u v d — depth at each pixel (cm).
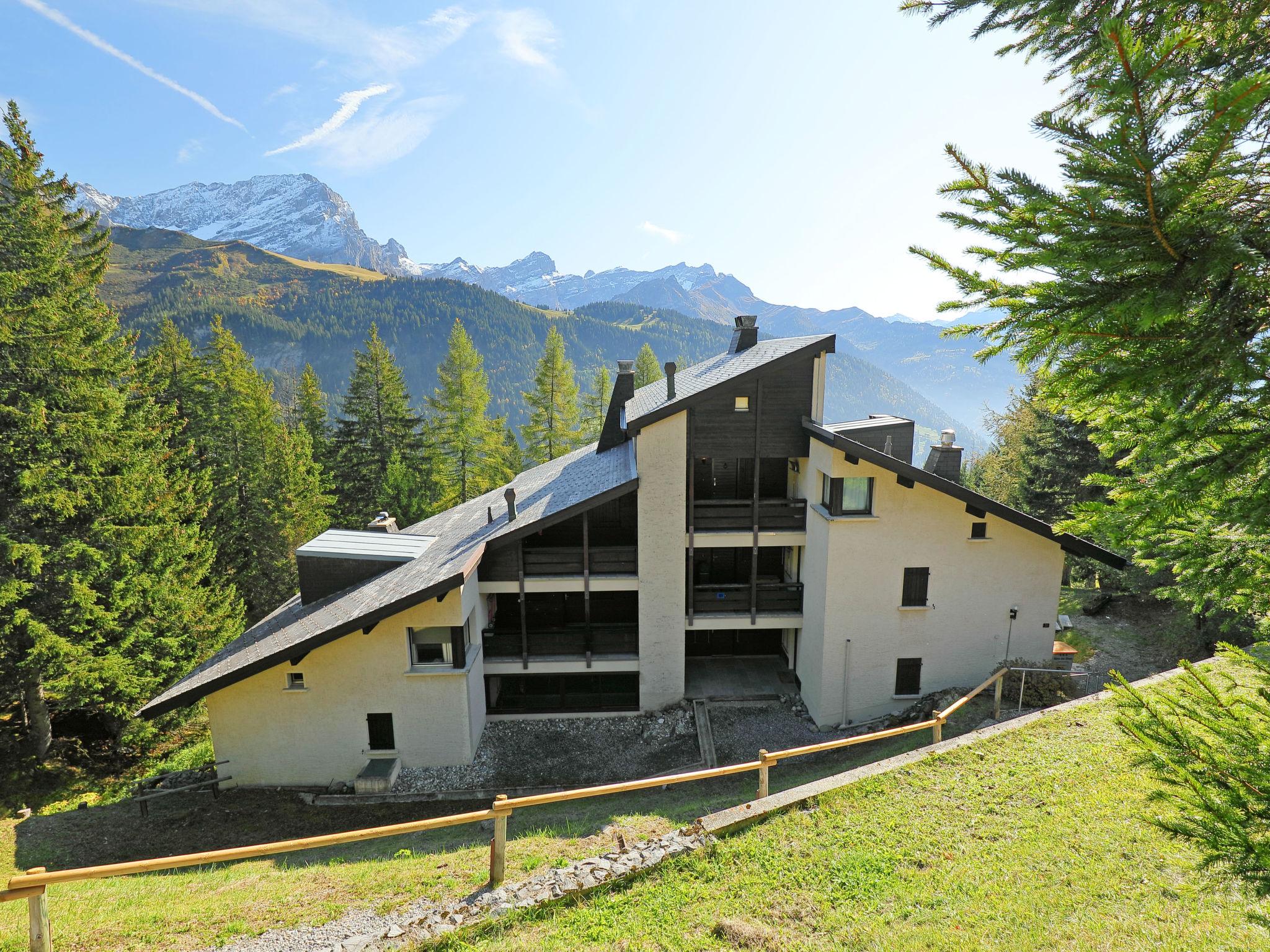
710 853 1017
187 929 936
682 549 1991
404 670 1783
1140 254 357
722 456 1992
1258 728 455
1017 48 618
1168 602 2569
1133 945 758
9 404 1933
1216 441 455
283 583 3466
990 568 1858
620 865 992
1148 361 401
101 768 2133
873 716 1927
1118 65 331
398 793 1717
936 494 1816
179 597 2336
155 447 2762
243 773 1802
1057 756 1242
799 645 2128
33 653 1886
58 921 970
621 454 2416
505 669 2023
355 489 4438
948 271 457
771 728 1944
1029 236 394
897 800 1139
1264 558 537
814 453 1933
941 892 896
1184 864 890
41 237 2169
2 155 2162
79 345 2245
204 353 4153
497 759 1861
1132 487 525
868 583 1853
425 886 1027
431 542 2177
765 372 1903
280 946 887
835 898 902
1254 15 370
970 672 1914
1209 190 356
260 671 1655
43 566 1995
